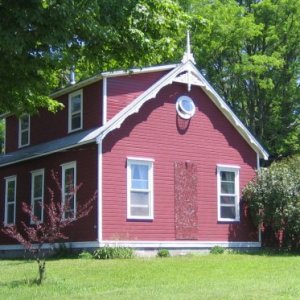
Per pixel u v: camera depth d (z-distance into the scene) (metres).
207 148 24.80
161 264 17.80
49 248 23.17
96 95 23.42
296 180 24.75
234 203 25.38
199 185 24.33
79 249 22.14
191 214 23.88
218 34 37.72
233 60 40.03
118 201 22.00
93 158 22.11
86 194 22.19
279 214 24.39
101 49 12.77
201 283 13.55
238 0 42.91
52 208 15.02
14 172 27.83
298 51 40.81
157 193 23.08
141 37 12.61
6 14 10.64
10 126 30.00
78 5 11.12
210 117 25.14
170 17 13.30
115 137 22.28
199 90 25.03
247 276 14.90
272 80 40.06
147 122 23.22
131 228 22.17
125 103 23.47
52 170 24.28
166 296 11.62
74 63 12.12
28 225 25.83
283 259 19.81
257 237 25.77
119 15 11.90
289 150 41.03
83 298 11.73
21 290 12.99
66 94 25.23
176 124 24.02
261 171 25.72
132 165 22.61
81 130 24.02
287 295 11.55
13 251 26.83
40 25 10.84
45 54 11.38
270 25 40.28
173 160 23.72
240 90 40.38
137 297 11.61
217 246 24.30
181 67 24.25
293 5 39.47
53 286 13.52
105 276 15.20
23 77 12.53
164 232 23.00
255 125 40.91
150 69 23.95
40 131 27.12
